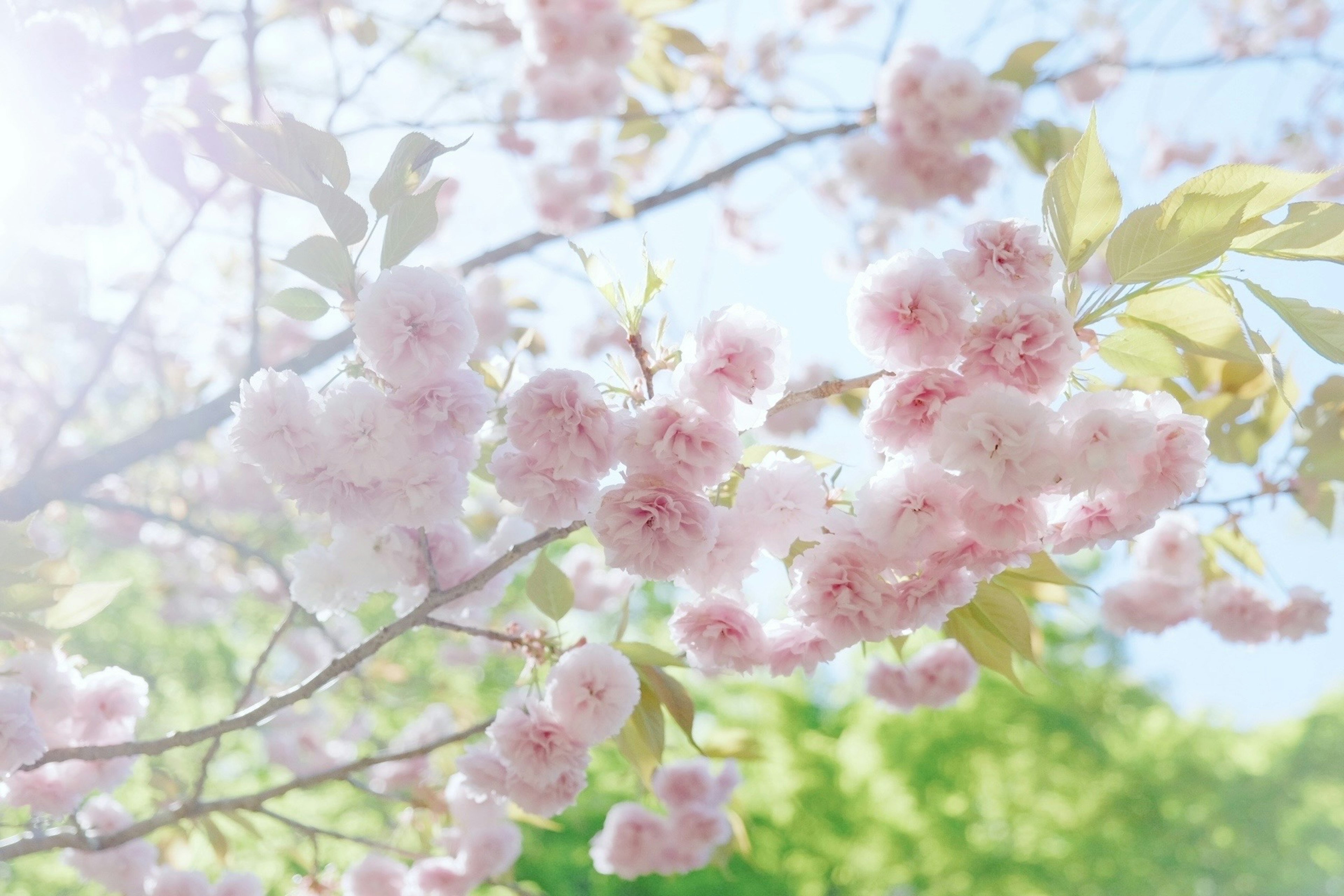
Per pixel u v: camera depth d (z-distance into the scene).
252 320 1.33
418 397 0.76
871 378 0.78
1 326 1.67
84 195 1.07
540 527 0.79
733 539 0.79
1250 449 1.05
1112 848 4.96
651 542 0.76
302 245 0.75
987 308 0.74
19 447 2.35
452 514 0.79
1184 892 5.02
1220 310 0.75
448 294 0.75
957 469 0.72
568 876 4.30
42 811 0.97
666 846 1.30
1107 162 0.73
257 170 0.76
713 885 4.43
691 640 0.85
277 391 0.76
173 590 2.82
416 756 0.99
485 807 1.24
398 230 0.76
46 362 2.23
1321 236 0.74
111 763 0.97
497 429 0.89
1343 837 5.37
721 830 1.30
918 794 4.70
